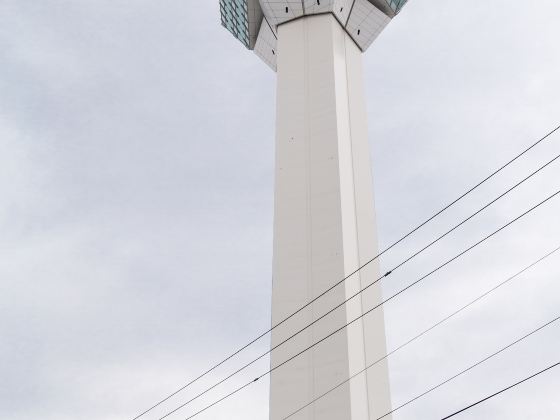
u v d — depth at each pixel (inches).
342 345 1744.6
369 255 1987.0
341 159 2066.9
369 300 1905.8
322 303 1825.8
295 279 1886.1
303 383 1729.8
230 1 2684.5
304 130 2144.4
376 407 1738.4
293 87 2250.2
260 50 2716.5
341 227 1927.9
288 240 1952.5
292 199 2018.9
